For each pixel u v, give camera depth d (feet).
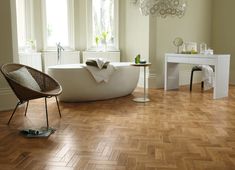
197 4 24.52
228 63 18.61
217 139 10.68
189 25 24.18
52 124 12.69
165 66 21.38
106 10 24.88
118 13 24.68
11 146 10.09
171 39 23.18
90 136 11.07
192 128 12.05
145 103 16.96
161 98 18.49
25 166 8.45
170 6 16.76
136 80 19.45
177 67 22.07
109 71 17.39
